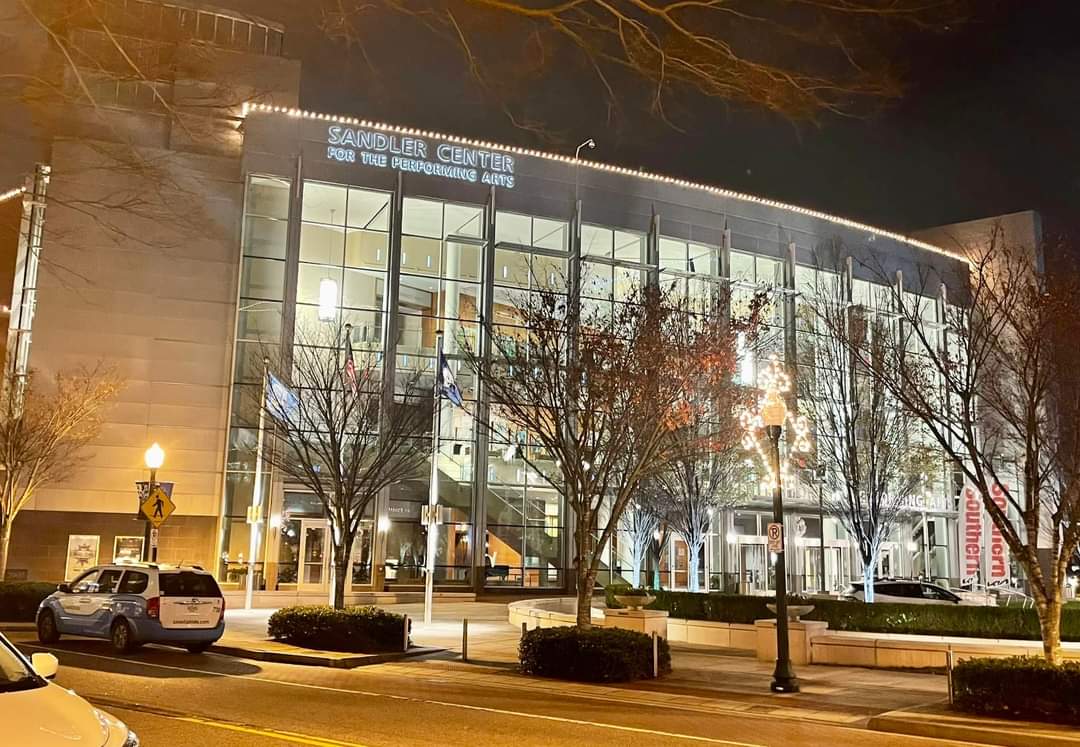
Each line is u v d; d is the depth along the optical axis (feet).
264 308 132.26
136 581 62.08
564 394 66.54
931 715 43.27
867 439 109.60
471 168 146.92
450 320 143.95
